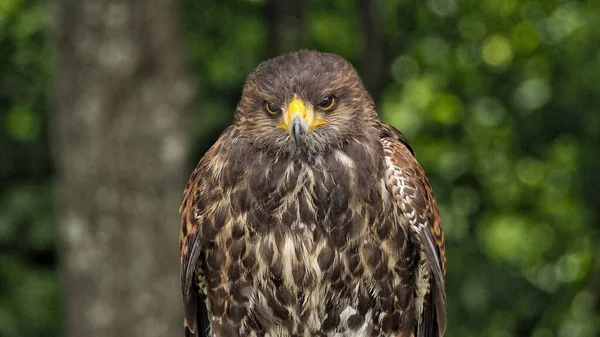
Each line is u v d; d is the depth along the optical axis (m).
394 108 23.00
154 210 15.45
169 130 15.50
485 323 22.75
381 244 8.27
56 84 15.77
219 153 8.36
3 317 22.05
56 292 22.50
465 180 24.27
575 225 24.23
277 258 8.18
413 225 8.36
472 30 23.67
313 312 8.30
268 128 8.18
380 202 8.22
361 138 8.29
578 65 23.50
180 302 15.66
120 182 15.39
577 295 22.67
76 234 15.56
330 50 23.41
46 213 22.12
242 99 8.40
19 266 22.66
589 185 24.11
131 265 15.45
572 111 23.59
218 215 8.25
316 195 8.12
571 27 23.58
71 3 15.33
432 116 23.25
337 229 8.15
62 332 22.08
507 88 23.94
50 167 23.03
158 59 15.41
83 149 15.43
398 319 8.53
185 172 15.73
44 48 22.14
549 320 22.80
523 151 24.25
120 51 15.23
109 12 15.20
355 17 23.45
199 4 22.78
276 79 8.22
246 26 22.78
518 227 23.95
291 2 22.06
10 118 22.70
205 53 22.53
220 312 8.48
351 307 8.34
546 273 23.66
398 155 8.48
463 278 22.75
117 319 15.48
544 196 24.38
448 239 23.11
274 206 8.15
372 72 21.91
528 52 23.72
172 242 15.55
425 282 8.60
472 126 23.97
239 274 8.29
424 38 23.50
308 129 8.03
